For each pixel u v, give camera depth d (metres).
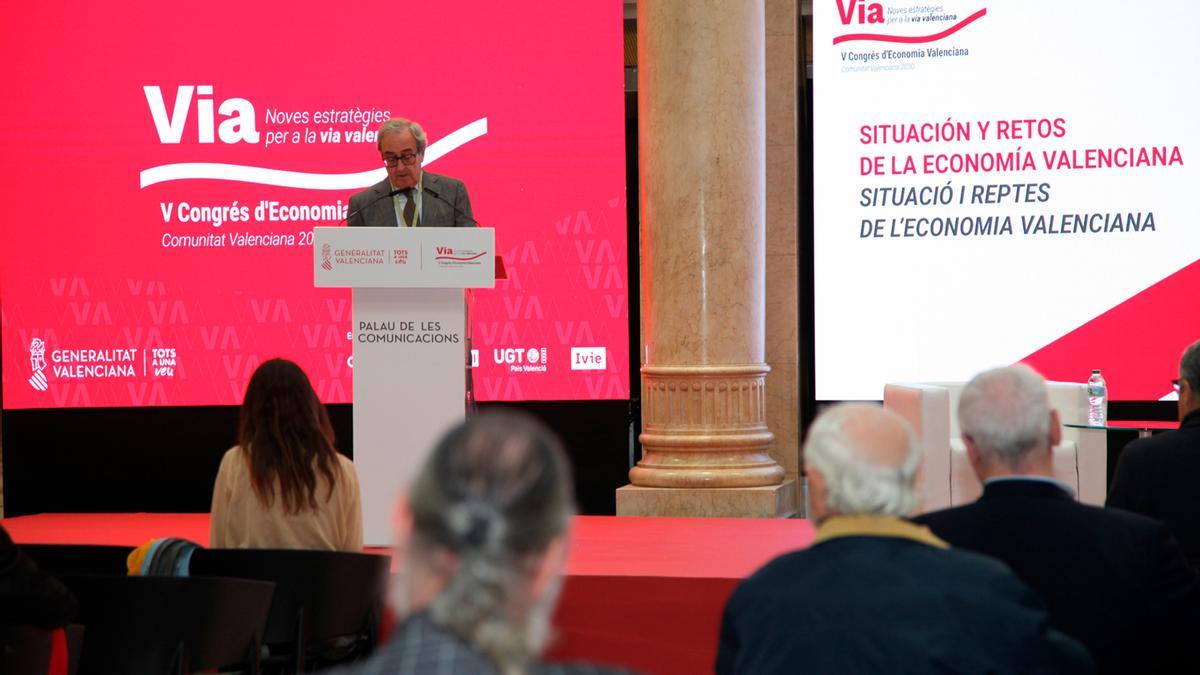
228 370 8.68
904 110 8.69
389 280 5.03
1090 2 8.52
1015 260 8.62
